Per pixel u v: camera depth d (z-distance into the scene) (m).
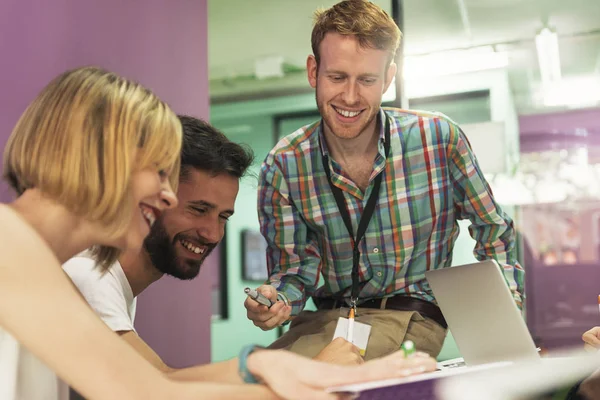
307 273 2.16
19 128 1.12
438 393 0.89
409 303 2.06
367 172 2.09
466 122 5.70
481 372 0.91
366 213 2.07
